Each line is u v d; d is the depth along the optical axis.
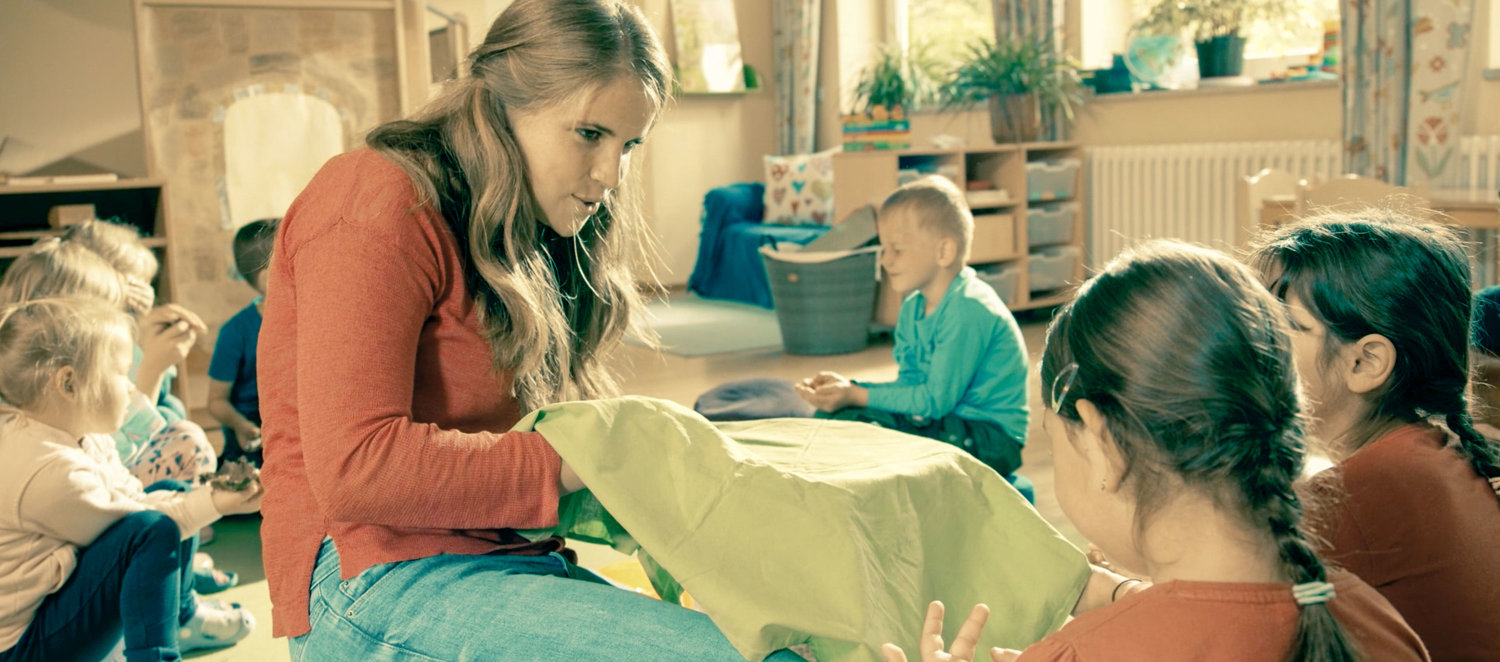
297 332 1.07
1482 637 1.05
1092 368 0.84
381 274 1.05
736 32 6.86
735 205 6.52
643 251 1.49
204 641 2.03
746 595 1.00
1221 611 0.80
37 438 1.60
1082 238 5.64
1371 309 1.09
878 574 1.03
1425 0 4.23
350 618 1.09
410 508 1.04
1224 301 0.80
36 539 1.59
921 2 6.73
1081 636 0.84
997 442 2.33
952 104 6.02
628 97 1.15
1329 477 1.08
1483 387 1.63
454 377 1.15
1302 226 1.18
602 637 1.01
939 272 2.43
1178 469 0.81
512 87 1.14
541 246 1.30
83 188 3.70
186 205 3.87
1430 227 1.16
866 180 5.23
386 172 1.09
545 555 1.18
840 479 1.08
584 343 1.42
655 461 1.09
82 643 1.63
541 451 1.09
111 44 4.79
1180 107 5.30
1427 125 4.28
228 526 2.75
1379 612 0.90
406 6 4.08
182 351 2.36
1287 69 5.13
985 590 1.14
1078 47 5.79
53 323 1.63
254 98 3.90
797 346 4.86
